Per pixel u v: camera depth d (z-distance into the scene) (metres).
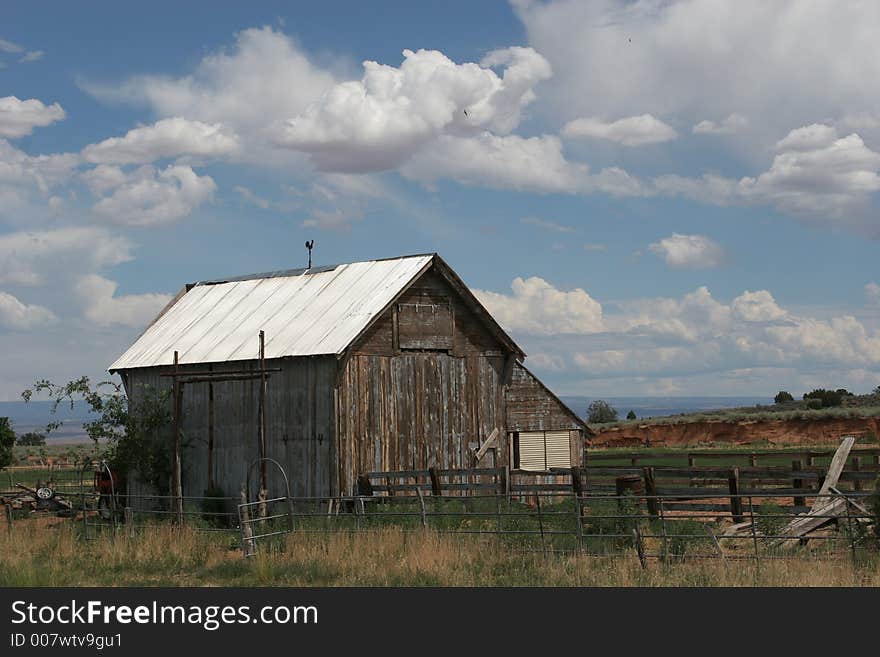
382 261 32.81
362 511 25.34
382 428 29.81
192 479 32.19
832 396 112.31
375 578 18.39
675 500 26.64
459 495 31.11
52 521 32.31
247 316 33.69
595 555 19.94
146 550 22.28
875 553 18.92
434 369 31.53
